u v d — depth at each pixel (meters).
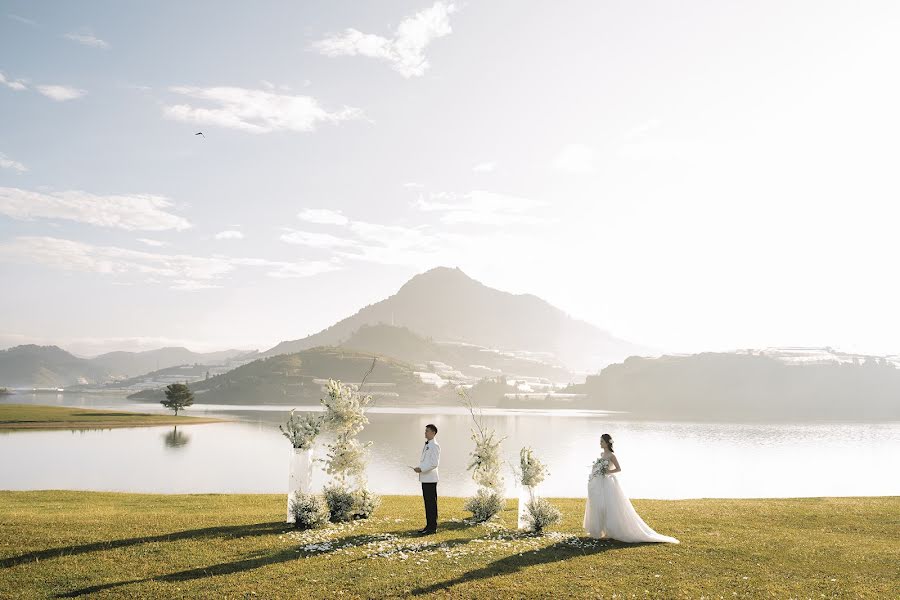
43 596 12.59
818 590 13.51
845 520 22.66
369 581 13.72
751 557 16.34
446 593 13.00
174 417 194.12
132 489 53.72
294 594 12.84
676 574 14.56
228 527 19.22
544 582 13.79
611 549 17.06
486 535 18.98
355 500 21.62
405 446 146.12
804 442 179.25
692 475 95.56
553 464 109.38
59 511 23.03
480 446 22.66
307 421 20.44
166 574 14.10
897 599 13.02
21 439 107.00
